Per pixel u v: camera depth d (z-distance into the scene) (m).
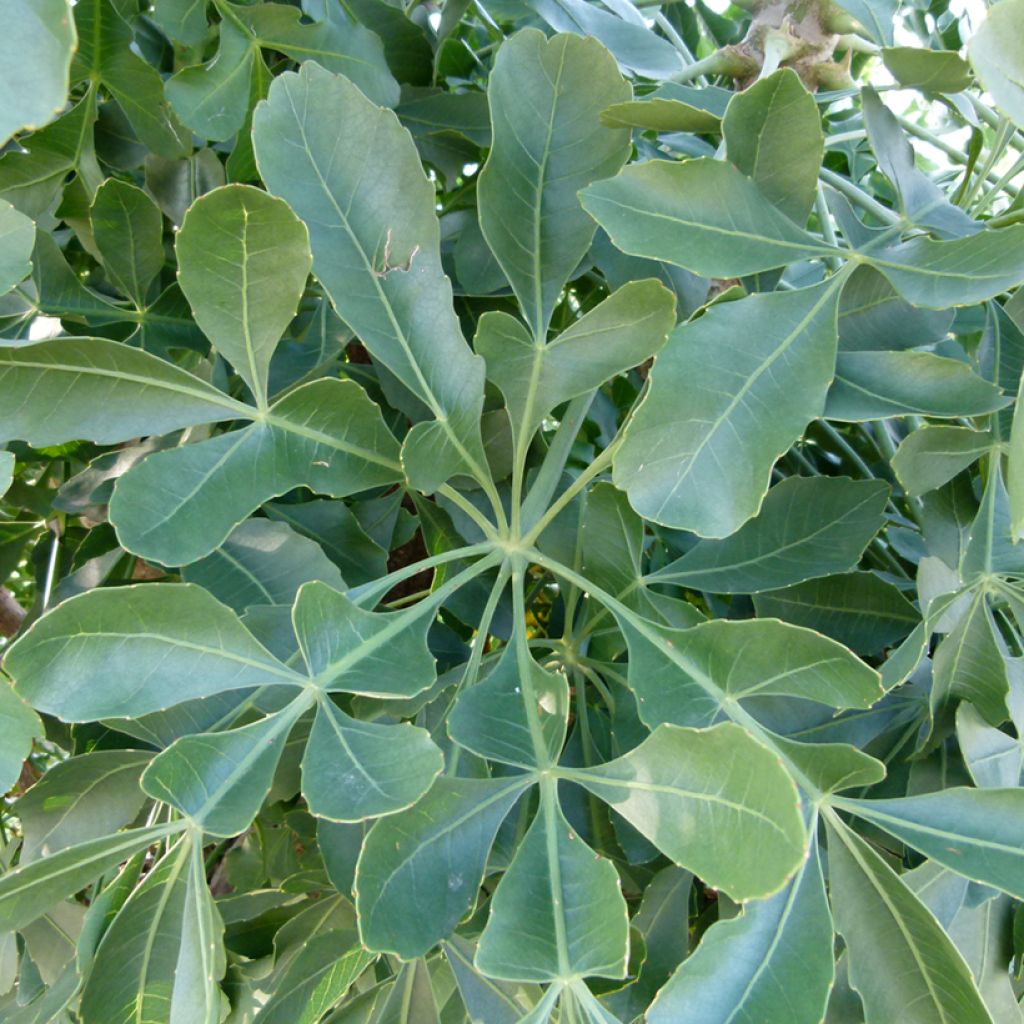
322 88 0.41
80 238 0.61
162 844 0.49
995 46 0.36
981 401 0.42
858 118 0.88
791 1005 0.34
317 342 0.58
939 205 0.50
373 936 0.34
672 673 0.42
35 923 0.51
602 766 0.37
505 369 0.44
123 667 0.37
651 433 0.39
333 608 0.40
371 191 0.41
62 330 0.59
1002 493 0.49
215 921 0.37
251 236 0.38
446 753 0.48
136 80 0.54
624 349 0.43
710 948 0.35
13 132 0.25
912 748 0.54
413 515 0.61
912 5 0.81
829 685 0.40
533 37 0.44
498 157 0.43
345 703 0.51
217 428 0.56
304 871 0.55
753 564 0.52
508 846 0.50
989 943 0.47
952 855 0.38
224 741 0.37
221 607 0.38
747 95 0.42
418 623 0.42
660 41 0.71
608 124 0.44
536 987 0.44
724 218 0.42
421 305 0.42
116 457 0.59
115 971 0.37
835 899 0.39
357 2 0.60
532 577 0.79
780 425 0.39
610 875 0.35
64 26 0.26
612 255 0.53
